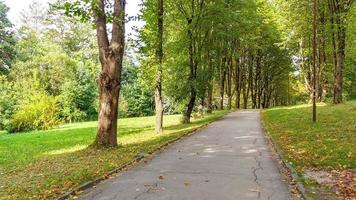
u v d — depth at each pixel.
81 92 54.19
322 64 42.09
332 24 33.59
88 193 8.91
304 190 8.55
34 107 38.19
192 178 10.22
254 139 18.64
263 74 67.31
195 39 30.45
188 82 29.55
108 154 14.86
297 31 40.94
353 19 33.84
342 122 22.00
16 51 64.19
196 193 8.67
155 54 23.44
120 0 16.58
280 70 68.38
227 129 23.62
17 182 10.81
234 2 33.44
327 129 19.64
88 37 64.31
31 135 29.11
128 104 63.22
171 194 8.62
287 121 26.11
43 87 47.81
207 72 32.16
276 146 15.60
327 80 44.19
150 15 22.91
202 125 26.16
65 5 15.74
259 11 48.12
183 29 30.05
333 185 8.98
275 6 49.72
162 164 12.42
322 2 35.81
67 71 52.91
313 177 9.85
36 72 47.84
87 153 15.67
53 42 63.53
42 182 10.32
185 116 30.06
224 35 35.72
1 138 27.95
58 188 9.38
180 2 29.48
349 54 42.44
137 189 9.15
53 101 39.41
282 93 84.50
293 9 38.69
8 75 56.00
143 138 20.86
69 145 20.78
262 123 27.42
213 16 30.53
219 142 17.69
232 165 12.02
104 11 16.53
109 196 8.59
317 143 15.42
